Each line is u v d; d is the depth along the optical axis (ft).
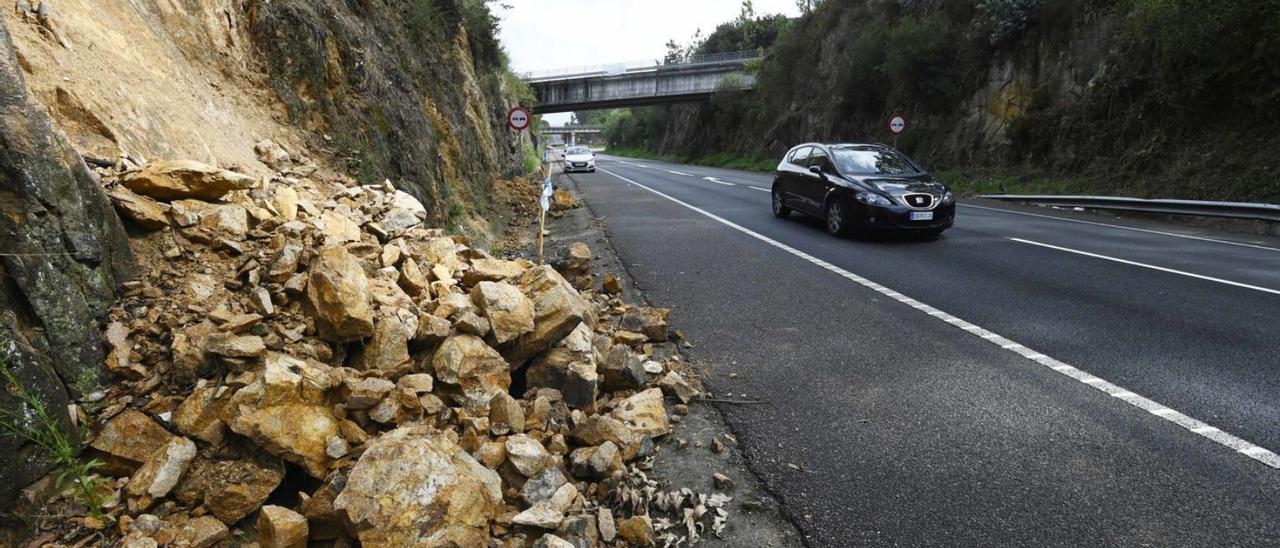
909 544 8.87
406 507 7.56
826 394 13.87
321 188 19.25
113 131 13.08
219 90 19.80
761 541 9.05
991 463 10.83
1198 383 13.88
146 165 12.48
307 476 8.89
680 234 36.42
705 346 17.19
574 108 181.98
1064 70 66.85
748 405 13.42
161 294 10.29
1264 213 36.06
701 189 69.77
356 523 7.34
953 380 14.43
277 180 17.47
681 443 11.71
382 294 11.91
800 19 139.54
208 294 10.65
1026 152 68.64
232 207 12.71
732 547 8.93
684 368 15.43
